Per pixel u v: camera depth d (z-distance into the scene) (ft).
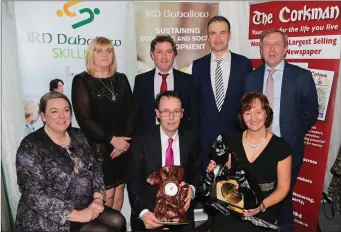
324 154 10.18
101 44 9.45
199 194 7.59
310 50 10.32
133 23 11.53
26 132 10.90
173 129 7.55
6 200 10.62
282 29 10.99
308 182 10.64
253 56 11.96
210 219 10.80
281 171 7.09
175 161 7.78
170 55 9.90
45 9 10.68
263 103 7.05
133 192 7.70
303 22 10.41
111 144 9.48
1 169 10.52
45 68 10.90
